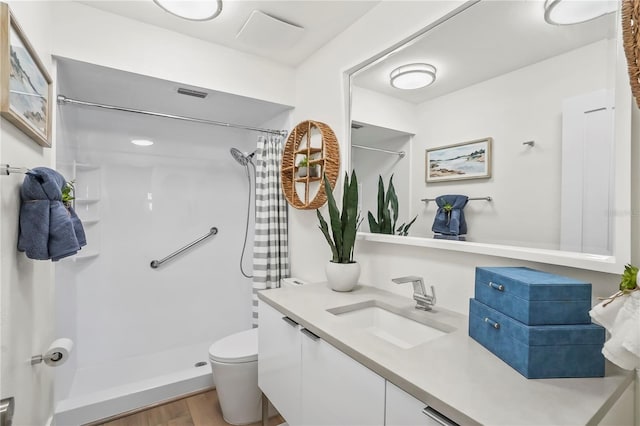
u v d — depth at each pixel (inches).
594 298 37.0
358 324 56.7
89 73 71.8
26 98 42.9
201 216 114.3
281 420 73.8
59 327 75.0
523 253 41.7
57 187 40.9
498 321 35.4
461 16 50.9
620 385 29.9
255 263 93.4
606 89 35.8
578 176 37.8
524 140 43.0
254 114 102.8
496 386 29.5
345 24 73.1
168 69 75.6
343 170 74.1
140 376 86.9
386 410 33.3
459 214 50.8
